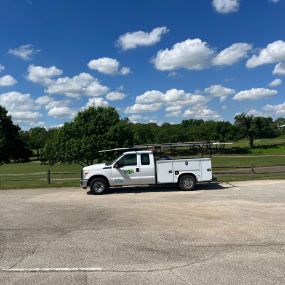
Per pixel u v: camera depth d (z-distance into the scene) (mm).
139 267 7367
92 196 18422
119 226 11125
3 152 59062
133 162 19438
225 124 101500
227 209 13273
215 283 6391
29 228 11164
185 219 11828
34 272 7199
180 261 7688
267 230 10078
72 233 10391
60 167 59656
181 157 20234
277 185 19766
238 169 34156
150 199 16484
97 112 36906
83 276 6926
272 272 6867
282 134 152000
